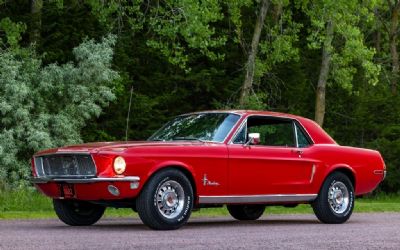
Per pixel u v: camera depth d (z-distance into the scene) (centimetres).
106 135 2902
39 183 1177
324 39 3009
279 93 3569
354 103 3853
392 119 3900
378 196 3712
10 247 844
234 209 1465
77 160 1133
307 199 1338
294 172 1315
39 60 2494
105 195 1109
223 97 3394
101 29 3023
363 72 3831
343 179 1389
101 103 2750
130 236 1005
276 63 3497
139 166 1109
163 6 3048
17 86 2328
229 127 1247
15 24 2622
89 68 2486
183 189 1148
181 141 1208
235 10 2973
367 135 3938
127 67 3183
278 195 1289
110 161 1098
